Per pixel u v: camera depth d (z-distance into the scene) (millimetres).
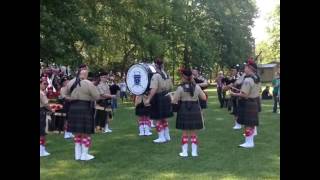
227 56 42219
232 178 5609
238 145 7980
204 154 7172
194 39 33906
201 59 34906
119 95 21172
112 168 6238
